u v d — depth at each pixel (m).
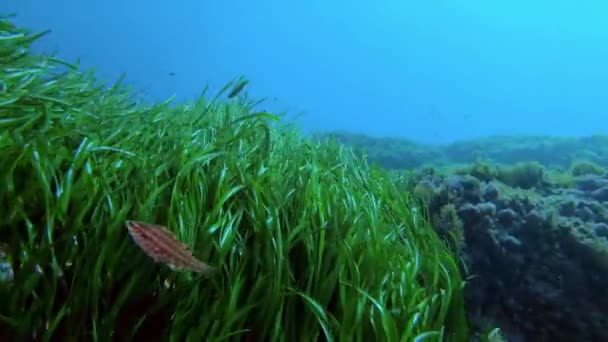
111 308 2.27
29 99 3.29
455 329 2.89
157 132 3.89
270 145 4.53
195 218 2.71
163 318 2.37
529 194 5.24
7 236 2.41
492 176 6.00
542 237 4.45
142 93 6.02
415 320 2.48
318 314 2.34
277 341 2.36
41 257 2.22
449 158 24.69
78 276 2.27
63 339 2.16
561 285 4.21
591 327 4.03
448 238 4.51
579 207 5.21
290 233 2.76
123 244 2.39
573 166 7.22
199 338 2.19
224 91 5.01
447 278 2.91
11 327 2.10
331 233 2.90
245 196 3.15
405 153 21.58
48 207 2.40
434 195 5.05
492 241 4.45
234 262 2.65
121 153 3.16
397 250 3.22
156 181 2.89
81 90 4.56
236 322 2.34
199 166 3.17
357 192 4.04
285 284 2.56
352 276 2.63
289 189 3.46
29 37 4.06
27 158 2.68
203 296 2.39
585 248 4.30
